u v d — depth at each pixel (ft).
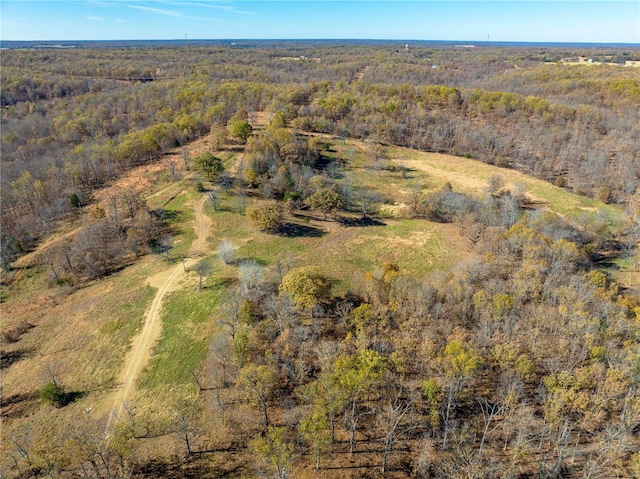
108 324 226.79
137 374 193.16
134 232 297.12
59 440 158.71
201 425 162.40
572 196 376.68
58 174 390.42
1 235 316.40
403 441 150.71
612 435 135.85
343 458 145.89
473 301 193.16
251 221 323.78
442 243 305.32
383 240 311.06
